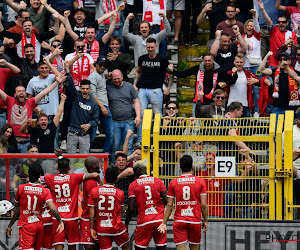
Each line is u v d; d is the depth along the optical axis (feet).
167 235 118.21
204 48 171.63
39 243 113.09
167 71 152.56
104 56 158.30
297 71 153.79
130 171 121.70
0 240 119.14
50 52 163.43
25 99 145.38
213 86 149.89
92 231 112.16
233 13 163.02
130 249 119.03
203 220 112.47
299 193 121.19
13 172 120.98
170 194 111.34
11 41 157.28
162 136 120.78
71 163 119.55
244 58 158.92
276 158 118.73
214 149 121.08
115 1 169.99
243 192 119.85
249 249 117.08
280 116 121.60
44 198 112.37
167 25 160.25
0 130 144.77
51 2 174.19
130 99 150.61
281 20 163.43
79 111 145.18
